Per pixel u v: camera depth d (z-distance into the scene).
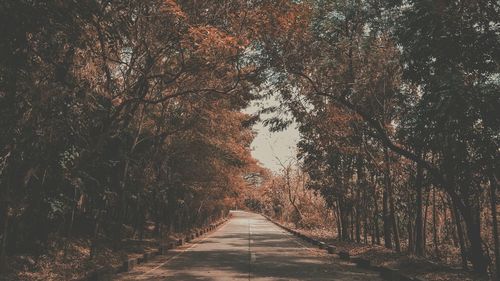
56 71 11.36
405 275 12.08
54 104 10.95
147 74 13.43
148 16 11.41
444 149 13.09
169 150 25.27
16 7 7.24
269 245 25.95
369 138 21.20
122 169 18.80
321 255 19.81
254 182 79.69
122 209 18.98
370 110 18.75
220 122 23.89
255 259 17.95
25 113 11.32
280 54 15.90
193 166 28.20
